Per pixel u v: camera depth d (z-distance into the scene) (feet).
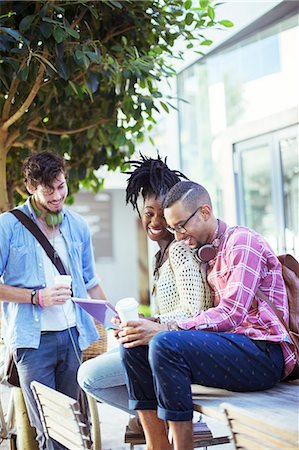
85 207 39.88
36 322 10.03
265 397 7.65
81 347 10.40
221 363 7.68
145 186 9.57
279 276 8.27
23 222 10.35
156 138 25.76
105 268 40.11
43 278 10.28
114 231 40.19
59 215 10.39
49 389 8.17
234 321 7.79
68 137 14.51
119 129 14.44
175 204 8.21
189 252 8.48
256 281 7.95
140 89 15.58
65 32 11.53
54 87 13.28
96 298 11.28
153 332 7.93
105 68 12.84
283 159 17.80
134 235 40.34
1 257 10.18
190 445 7.49
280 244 18.66
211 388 8.23
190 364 7.61
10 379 10.40
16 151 14.90
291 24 16.53
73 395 10.44
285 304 8.18
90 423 11.17
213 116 20.31
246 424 5.98
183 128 21.57
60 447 9.38
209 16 13.34
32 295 9.98
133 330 7.93
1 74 12.14
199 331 7.77
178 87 21.30
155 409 8.22
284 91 17.22
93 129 14.56
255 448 5.94
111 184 33.35
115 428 14.29
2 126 13.15
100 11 13.07
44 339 10.09
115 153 15.48
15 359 10.13
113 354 9.57
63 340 10.19
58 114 14.53
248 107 18.84
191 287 8.32
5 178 13.43
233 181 19.38
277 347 7.98
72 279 10.54
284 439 5.49
